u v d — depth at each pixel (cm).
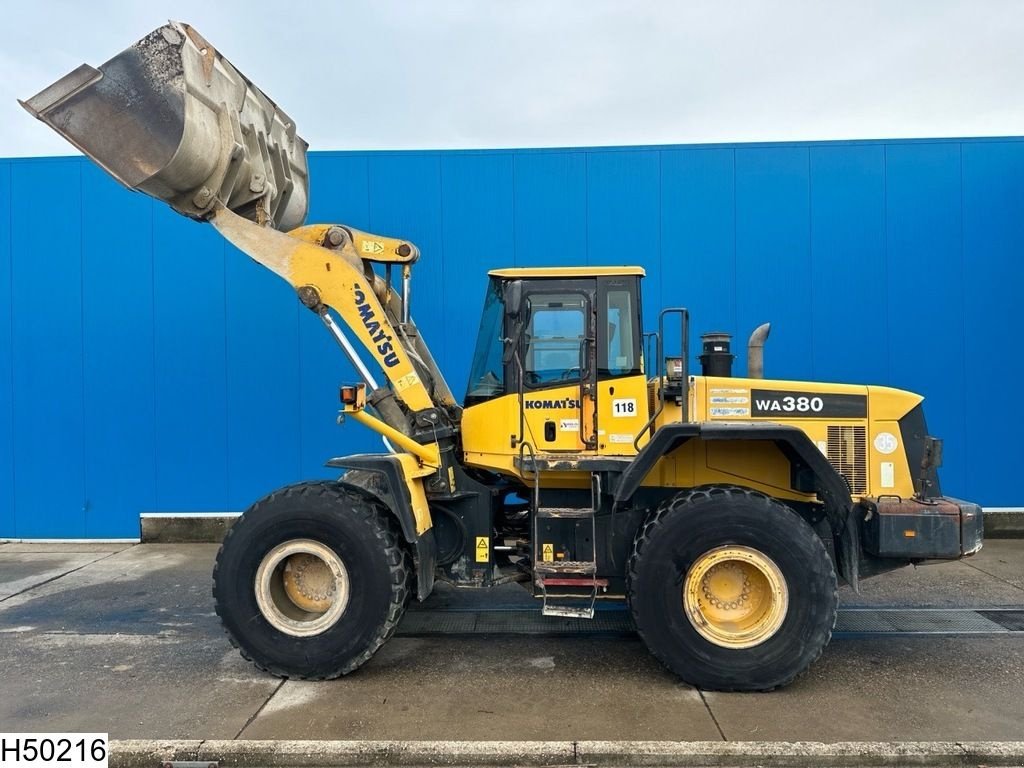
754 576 358
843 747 282
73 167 670
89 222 673
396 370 412
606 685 354
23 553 651
